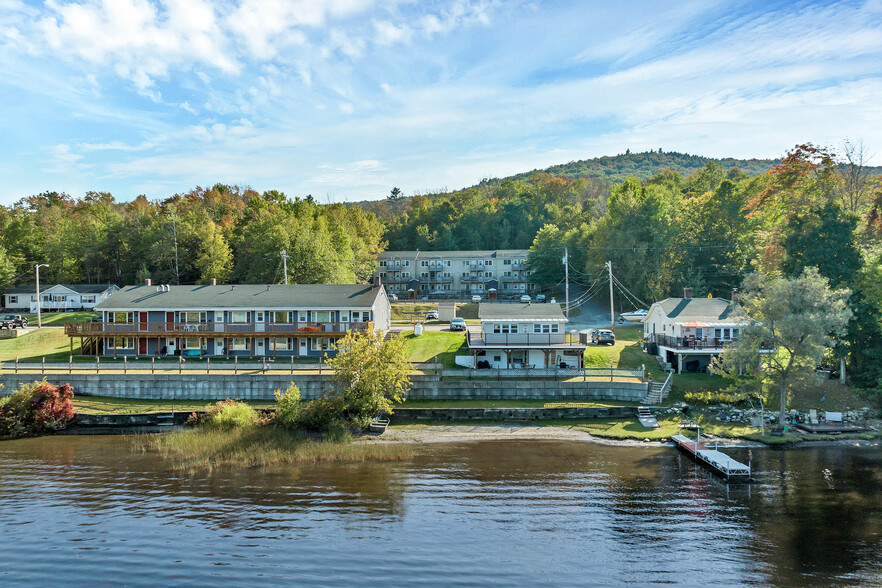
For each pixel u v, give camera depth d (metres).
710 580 23.83
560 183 186.00
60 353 63.44
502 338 56.28
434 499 32.31
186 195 169.75
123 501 31.98
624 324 78.19
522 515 30.16
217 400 50.38
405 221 173.75
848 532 28.09
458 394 50.66
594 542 27.14
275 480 35.28
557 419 48.09
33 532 28.14
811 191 72.56
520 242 147.12
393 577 24.05
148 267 108.38
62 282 109.19
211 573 24.38
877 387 50.78
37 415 45.22
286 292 66.06
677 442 42.03
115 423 46.62
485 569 24.70
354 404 45.25
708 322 56.12
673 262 87.00
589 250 96.56
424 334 67.31
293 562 25.27
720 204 91.12
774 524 29.03
